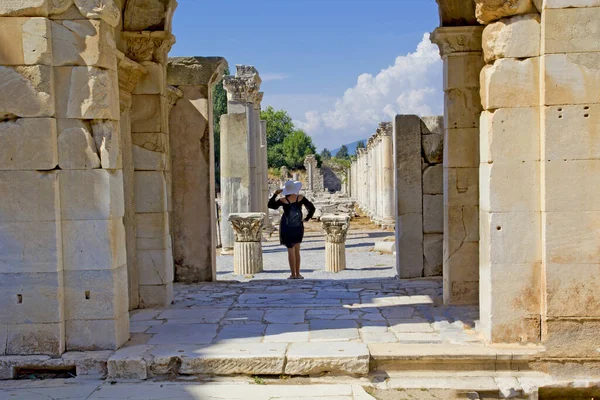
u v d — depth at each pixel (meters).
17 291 6.48
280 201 12.94
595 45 6.14
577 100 6.19
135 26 9.03
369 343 6.73
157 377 6.39
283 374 6.32
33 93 6.36
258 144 22.94
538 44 6.29
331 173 89.31
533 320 6.44
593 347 6.28
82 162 6.51
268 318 8.03
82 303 6.61
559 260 6.28
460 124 8.77
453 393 6.06
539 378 6.23
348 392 5.97
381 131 30.05
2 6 6.27
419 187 11.67
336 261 16.19
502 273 6.45
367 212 40.56
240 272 15.93
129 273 8.78
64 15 6.41
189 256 11.48
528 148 6.36
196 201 11.43
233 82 20.84
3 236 6.46
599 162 6.21
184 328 7.57
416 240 11.77
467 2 8.65
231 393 5.98
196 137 11.35
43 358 6.44
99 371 6.42
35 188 6.42
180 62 11.29
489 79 6.37
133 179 9.02
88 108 6.46
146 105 9.08
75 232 6.56
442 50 8.86
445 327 7.36
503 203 6.41
